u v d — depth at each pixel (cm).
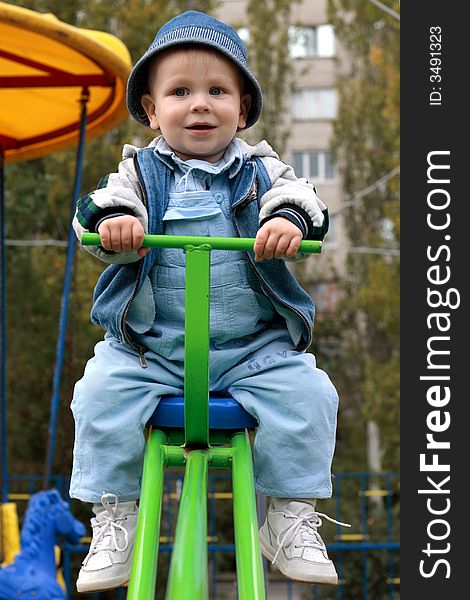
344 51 1511
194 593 130
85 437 176
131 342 179
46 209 888
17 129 478
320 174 1773
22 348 841
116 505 177
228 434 178
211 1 1012
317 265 1611
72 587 707
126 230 159
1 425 459
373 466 1377
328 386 180
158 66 185
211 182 185
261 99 192
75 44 370
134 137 919
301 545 177
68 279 412
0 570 359
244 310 182
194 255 159
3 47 393
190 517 144
